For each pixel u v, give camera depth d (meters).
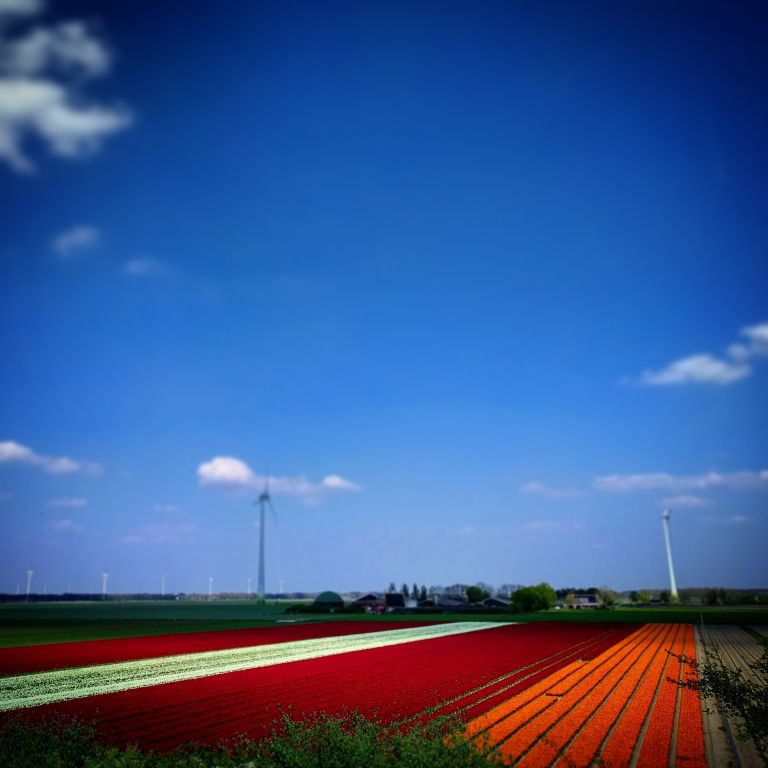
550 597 163.62
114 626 93.88
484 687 32.16
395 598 187.38
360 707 27.09
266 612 163.12
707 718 23.81
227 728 23.44
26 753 18.08
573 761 18.30
